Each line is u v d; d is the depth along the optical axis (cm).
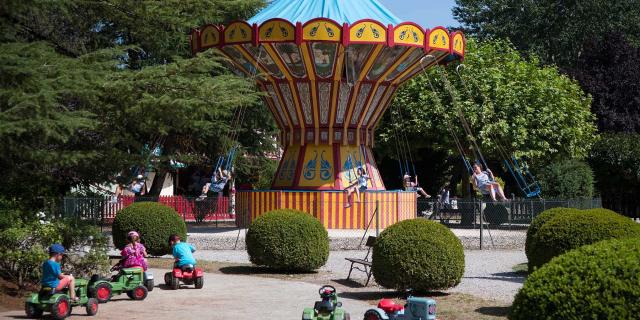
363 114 2970
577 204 3058
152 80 1606
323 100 2911
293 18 2906
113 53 1587
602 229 1476
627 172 4459
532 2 6212
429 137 3834
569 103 3747
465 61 3725
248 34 2719
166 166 3459
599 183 4591
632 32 6091
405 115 3869
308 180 2947
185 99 1611
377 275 1619
